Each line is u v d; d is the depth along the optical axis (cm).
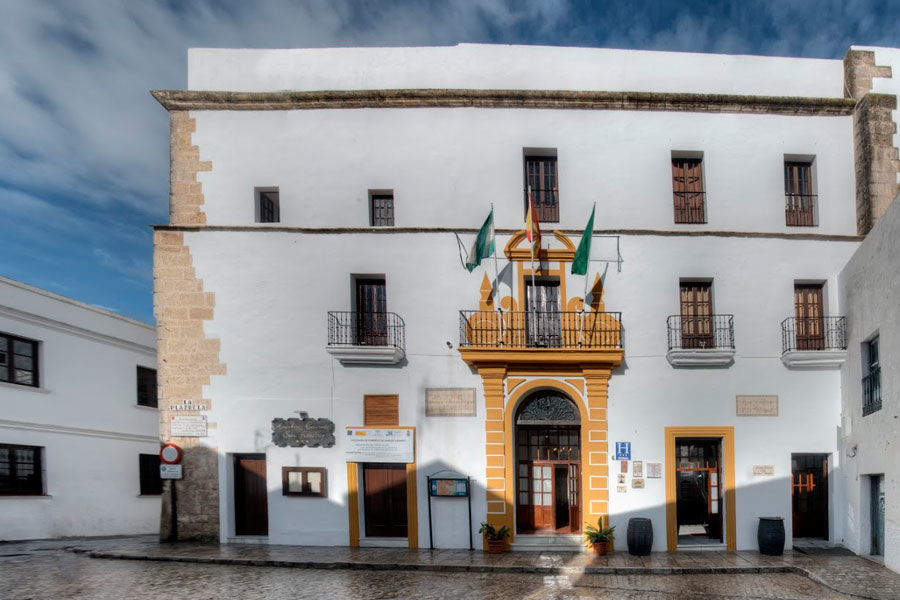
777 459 1291
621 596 949
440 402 1303
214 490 1300
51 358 1603
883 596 942
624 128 1400
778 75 1448
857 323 1243
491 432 1283
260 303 1336
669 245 1347
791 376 1316
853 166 1420
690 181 1423
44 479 1554
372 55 1441
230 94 1385
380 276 1359
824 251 1356
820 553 1223
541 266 1344
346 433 1295
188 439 1312
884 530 1126
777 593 970
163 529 1299
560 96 1383
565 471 1330
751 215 1390
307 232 1349
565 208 1382
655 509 1269
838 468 1291
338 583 1008
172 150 1402
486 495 1270
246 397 1316
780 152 1409
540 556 1187
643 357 1316
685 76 1438
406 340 1323
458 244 1343
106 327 1764
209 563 1141
